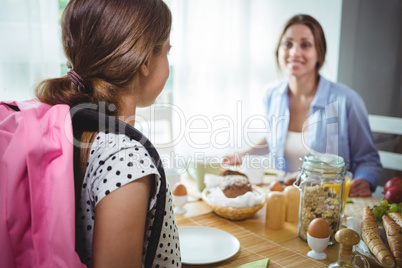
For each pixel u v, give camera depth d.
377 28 2.27
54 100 0.68
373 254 0.88
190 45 2.89
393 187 1.23
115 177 0.60
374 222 1.00
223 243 1.01
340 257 0.84
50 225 0.59
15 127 0.65
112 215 0.59
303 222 1.05
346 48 2.44
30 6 2.11
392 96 2.26
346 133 2.04
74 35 0.68
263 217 1.23
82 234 0.66
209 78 3.01
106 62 0.66
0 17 2.05
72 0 0.69
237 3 3.05
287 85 2.22
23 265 0.61
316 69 2.13
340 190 1.03
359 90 2.43
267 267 0.90
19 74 2.13
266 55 3.04
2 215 0.60
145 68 0.70
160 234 0.68
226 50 3.07
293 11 2.81
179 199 1.24
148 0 0.68
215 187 1.34
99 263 0.58
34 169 0.60
